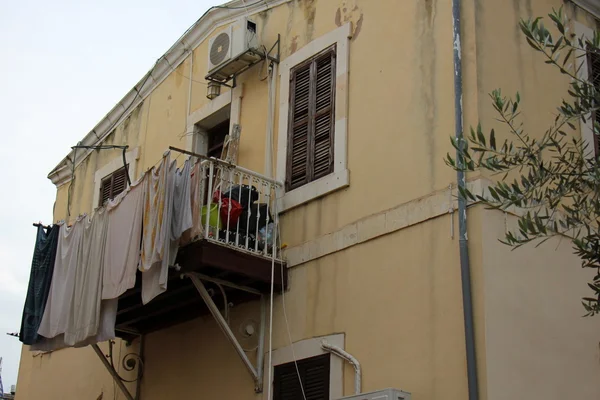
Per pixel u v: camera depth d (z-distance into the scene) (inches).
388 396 299.0
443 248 322.7
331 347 348.2
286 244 388.8
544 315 317.7
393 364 323.9
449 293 314.3
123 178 535.2
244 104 448.5
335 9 411.5
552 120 355.3
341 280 358.3
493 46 345.1
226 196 381.7
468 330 298.8
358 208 362.9
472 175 321.7
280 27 442.3
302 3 433.4
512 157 287.7
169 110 513.3
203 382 410.3
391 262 340.5
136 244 369.1
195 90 494.9
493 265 309.3
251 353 386.0
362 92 381.4
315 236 377.4
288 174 402.6
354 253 357.4
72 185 589.0
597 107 252.8
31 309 415.8
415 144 348.5
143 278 363.6
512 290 311.4
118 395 470.6
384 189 354.6
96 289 383.9
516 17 361.1
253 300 395.5
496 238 314.5
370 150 367.2
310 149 396.8
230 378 394.0
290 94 419.5
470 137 320.2
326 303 360.8
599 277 264.1
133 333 466.3
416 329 320.8
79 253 403.5
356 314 346.3
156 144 514.6
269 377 364.5
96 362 502.9
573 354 321.1
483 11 347.9
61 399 522.9
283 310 378.9
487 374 290.8
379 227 350.0
